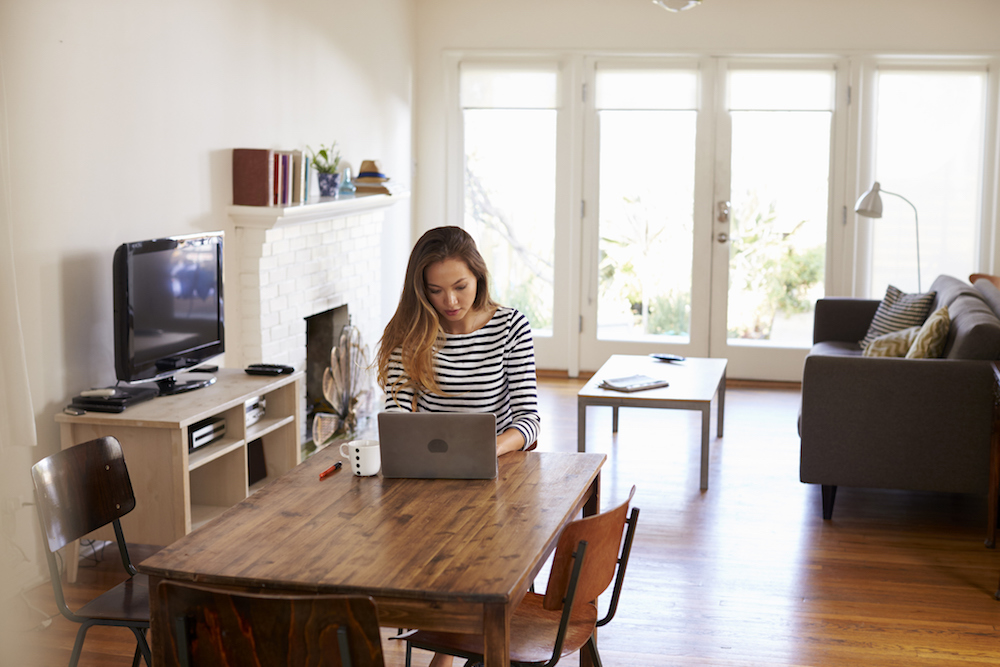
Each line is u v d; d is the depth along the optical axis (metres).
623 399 4.39
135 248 3.29
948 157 6.54
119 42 3.47
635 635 2.95
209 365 4.09
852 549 3.68
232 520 1.88
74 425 3.22
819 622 3.04
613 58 6.74
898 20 6.37
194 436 3.36
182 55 3.86
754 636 2.94
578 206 6.92
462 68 6.87
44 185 3.15
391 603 1.59
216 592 1.49
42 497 2.08
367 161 5.55
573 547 1.79
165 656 1.60
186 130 3.91
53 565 2.10
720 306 6.86
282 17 4.73
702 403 4.31
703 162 6.74
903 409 3.84
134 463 3.19
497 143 6.96
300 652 1.48
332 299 5.20
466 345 2.30
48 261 3.19
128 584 2.27
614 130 6.83
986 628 3.00
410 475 2.12
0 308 2.82
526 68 6.80
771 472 4.66
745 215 6.77
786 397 6.34
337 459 2.30
